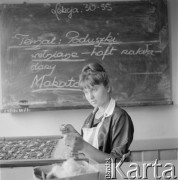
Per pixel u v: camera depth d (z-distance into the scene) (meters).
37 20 2.55
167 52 2.61
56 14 2.56
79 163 1.04
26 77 2.54
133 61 2.59
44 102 2.54
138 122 2.65
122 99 2.58
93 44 2.57
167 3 2.65
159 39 2.61
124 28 2.59
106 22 2.58
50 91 2.54
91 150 1.42
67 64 2.56
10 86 2.53
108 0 2.60
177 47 2.65
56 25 2.56
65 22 2.56
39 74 2.55
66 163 0.97
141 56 2.60
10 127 2.58
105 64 2.58
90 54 2.57
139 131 2.65
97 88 1.74
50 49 2.56
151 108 2.66
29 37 2.55
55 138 2.03
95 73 1.77
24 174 1.12
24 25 2.55
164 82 2.61
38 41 2.55
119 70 2.58
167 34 2.61
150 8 2.60
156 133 2.66
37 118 2.60
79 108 2.53
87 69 1.82
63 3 2.56
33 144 1.80
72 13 2.56
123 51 2.59
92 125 1.73
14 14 2.54
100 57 2.57
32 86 2.54
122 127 1.56
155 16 2.60
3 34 2.54
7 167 1.26
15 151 1.61
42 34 2.56
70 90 2.54
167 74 2.61
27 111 2.52
